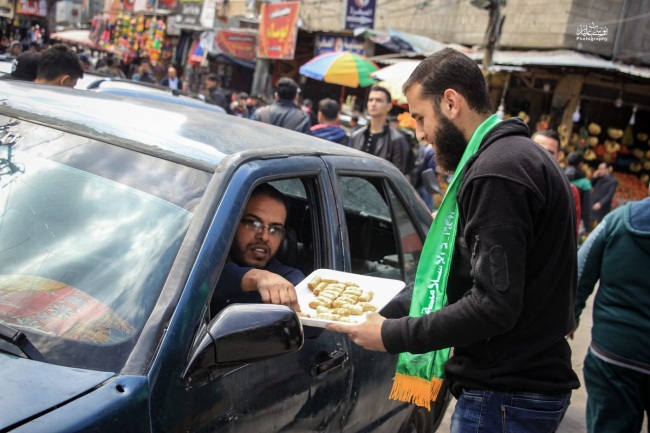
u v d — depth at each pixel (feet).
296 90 21.26
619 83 35.22
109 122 6.97
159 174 6.21
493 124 6.44
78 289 5.48
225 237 5.76
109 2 80.07
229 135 7.30
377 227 9.43
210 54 57.57
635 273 9.98
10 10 93.50
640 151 37.86
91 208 6.06
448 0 42.68
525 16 37.19
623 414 10.43
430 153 23.68
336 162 8.23
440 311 6.09
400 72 31.89
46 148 6.65
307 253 8.55
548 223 6.11
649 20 35.06
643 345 10.03
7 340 4.99
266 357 5.41
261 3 55.67
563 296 6.47
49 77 14.80
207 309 5.46
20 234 6.00
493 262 5.78
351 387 7.75
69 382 4.70
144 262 5.57
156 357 4.99
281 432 6.43
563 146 34.06
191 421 5.16
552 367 6.54
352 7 41.42
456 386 6.90
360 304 6.69
